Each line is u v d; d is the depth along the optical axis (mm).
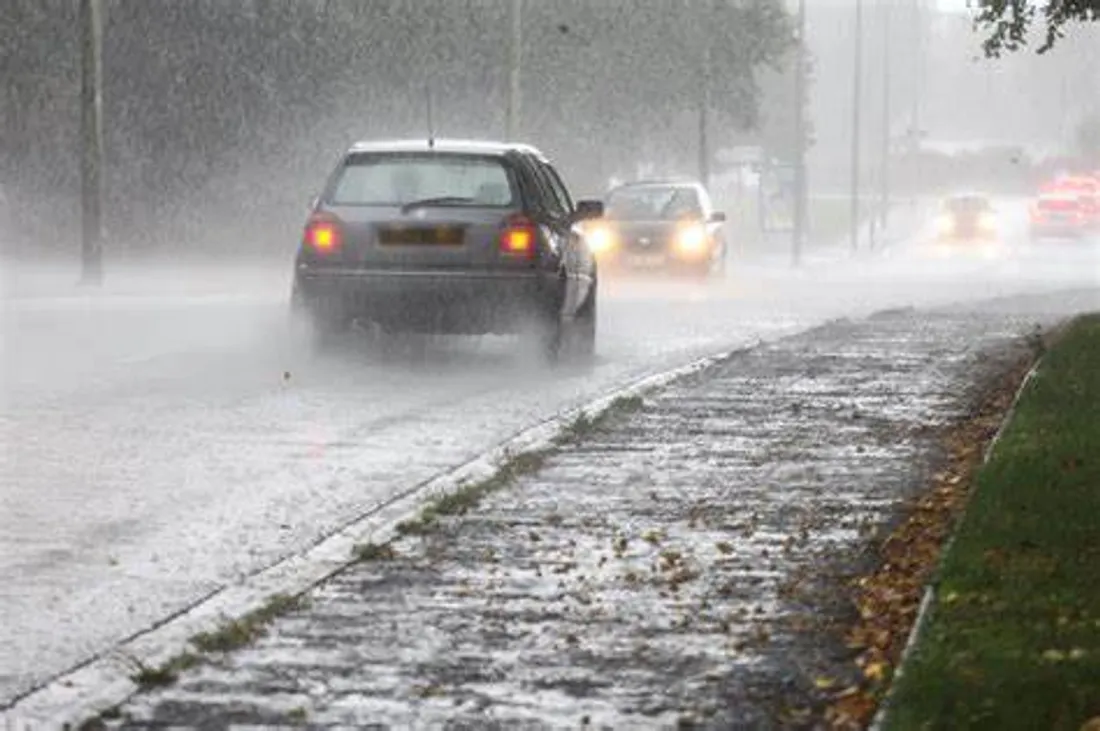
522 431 31891
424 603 19828
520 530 23453
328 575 21062
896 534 22703
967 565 19531
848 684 16703
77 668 17531
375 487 27156
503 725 15797
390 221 41875
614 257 81938
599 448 29844
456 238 41688
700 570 21234
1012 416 30656
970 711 14734
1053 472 24500
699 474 27406
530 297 41750
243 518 24844
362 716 16031
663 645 18156
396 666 17484
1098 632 16922
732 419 33031
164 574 21719
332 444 30906
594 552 22234
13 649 18531
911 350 45312
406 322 42031
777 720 15875
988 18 44719
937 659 16031
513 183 42406
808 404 35000
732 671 17266
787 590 20234
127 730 15656
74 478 27484
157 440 30953
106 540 23469
